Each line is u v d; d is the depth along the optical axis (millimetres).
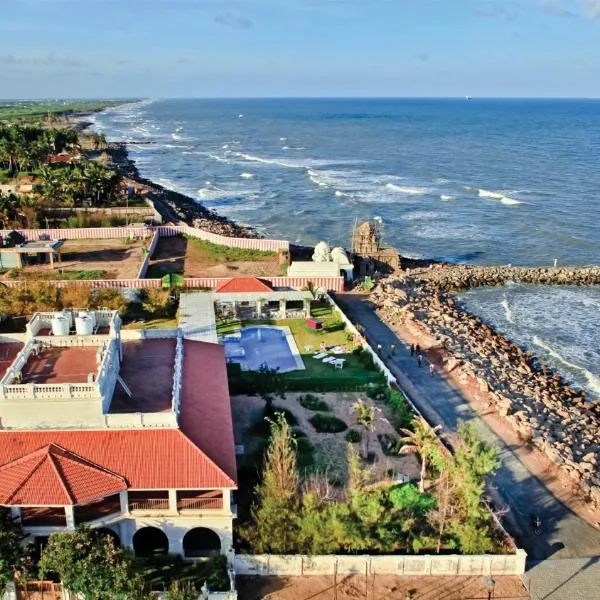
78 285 67812
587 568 35906
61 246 91125
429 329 69438
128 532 34500
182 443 35531
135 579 29219
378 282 85812
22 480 32719
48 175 118750
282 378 55094
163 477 33969
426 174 197750
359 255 93000
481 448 39250
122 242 100250
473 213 141750
